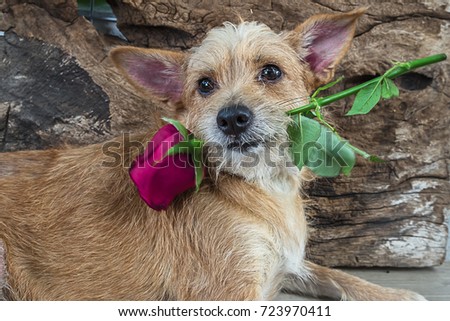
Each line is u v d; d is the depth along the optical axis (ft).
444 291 2.36
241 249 1.95
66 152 2.16
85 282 2.03
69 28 2.39
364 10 2.01
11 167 2.13
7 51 2.36
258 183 2.00
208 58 2.00
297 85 2.02
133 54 2.05
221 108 1.88
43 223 2.05
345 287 2.25
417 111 2.40
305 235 2.18
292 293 2.34
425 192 2.47
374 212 2.48
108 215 2.05
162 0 2.36
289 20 2.38
